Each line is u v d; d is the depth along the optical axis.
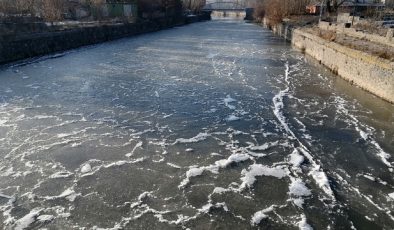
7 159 10.45
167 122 13.33
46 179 9.47
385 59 15.53
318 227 7.71
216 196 8.80
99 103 15.39
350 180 9.49
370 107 14.81
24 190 8.99
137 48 31.84
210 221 7.90
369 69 16.73
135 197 8.73
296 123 13.24
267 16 58.38
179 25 61.09
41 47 26.64
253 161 10.48
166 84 18.64
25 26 26.98
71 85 18.20
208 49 31.42
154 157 10.66
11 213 8.14
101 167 10.07
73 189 9.04
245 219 7.97
